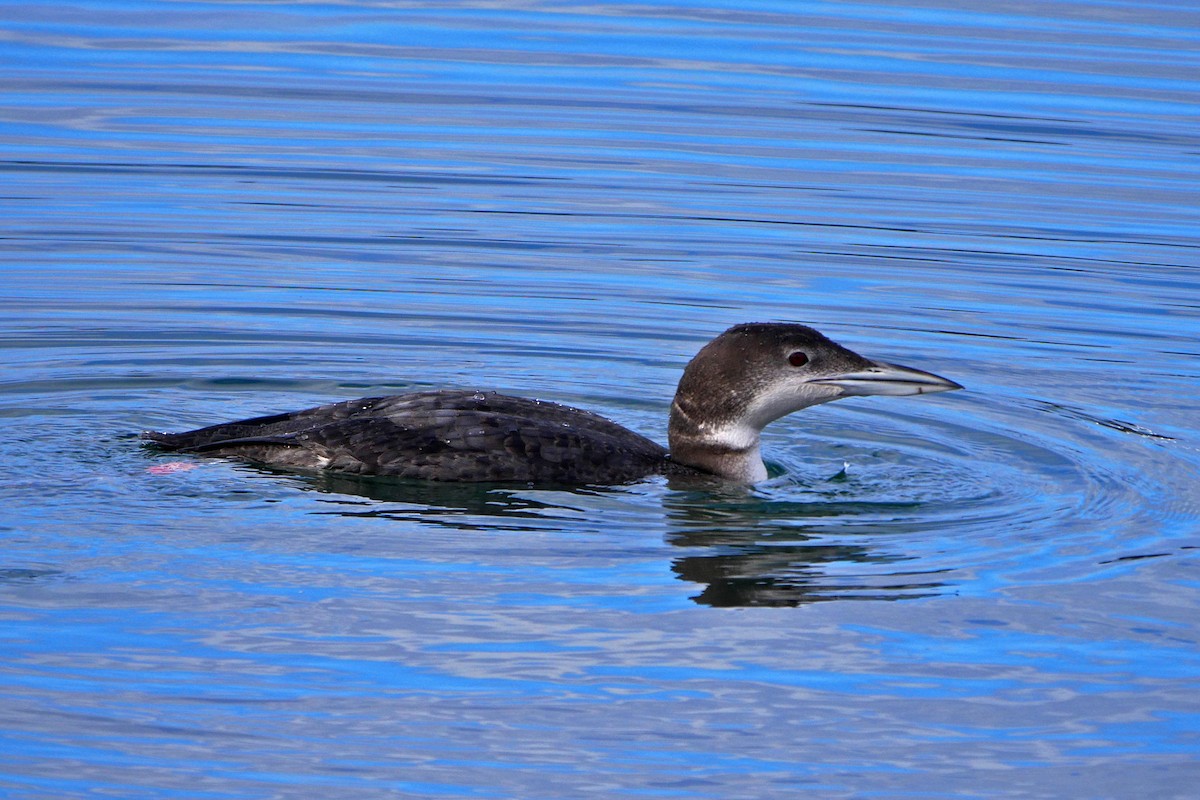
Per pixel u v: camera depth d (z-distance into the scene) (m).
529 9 28.80
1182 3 29.12
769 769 7.94
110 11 27.83
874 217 19.17
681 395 12.21
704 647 9.21
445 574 10.05
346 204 19.41
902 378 11.93
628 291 16.89
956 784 7.86
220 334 15.34
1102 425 13.55
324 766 7.88
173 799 7.54
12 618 9.20
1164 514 11.48
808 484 12.08
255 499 11.12
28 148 20.81
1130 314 16.44
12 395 13.41
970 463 12.64
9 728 8.09
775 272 17.50
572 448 11.76
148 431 12.31
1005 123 22.53
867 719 8.48
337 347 15.16
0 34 25.97
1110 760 8.11
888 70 24.78
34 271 16.86
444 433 11.63
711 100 23.56
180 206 19.05
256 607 9.48
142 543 10.31
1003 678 8.94
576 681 8.78
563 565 10.27
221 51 25.59
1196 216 19.23
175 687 8.55
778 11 28.69
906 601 9.89
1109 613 9.76
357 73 24.58
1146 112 22.92
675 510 11.37
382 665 8.86
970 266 17.73
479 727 8.29
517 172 20.52
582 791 7.74
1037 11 28.61
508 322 16.00
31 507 10.80
